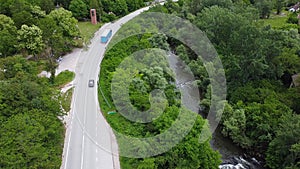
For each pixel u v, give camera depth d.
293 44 89.44
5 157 49.56
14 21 97.19
